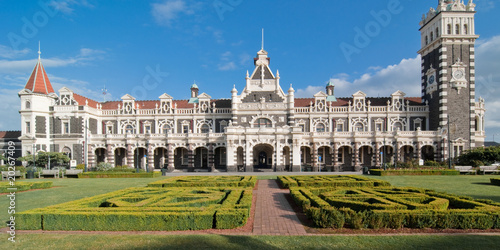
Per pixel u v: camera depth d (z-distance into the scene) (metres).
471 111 63.56
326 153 68.88
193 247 12.72
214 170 64.62
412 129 69.50
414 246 12.71
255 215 19.09
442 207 17.83
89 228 15.44
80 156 68.56
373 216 15.44
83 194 28.59
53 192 30.09
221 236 14.23
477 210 15.78
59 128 69.56
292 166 61.69
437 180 38.84
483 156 53.78
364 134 64.69
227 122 72.19
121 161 71.62
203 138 65.81
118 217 15.40
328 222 15.71
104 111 74.88
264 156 69.25
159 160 71.81
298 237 14.12
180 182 30.84
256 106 67.81
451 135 62.91
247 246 12.88
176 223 15.40
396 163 57.94
